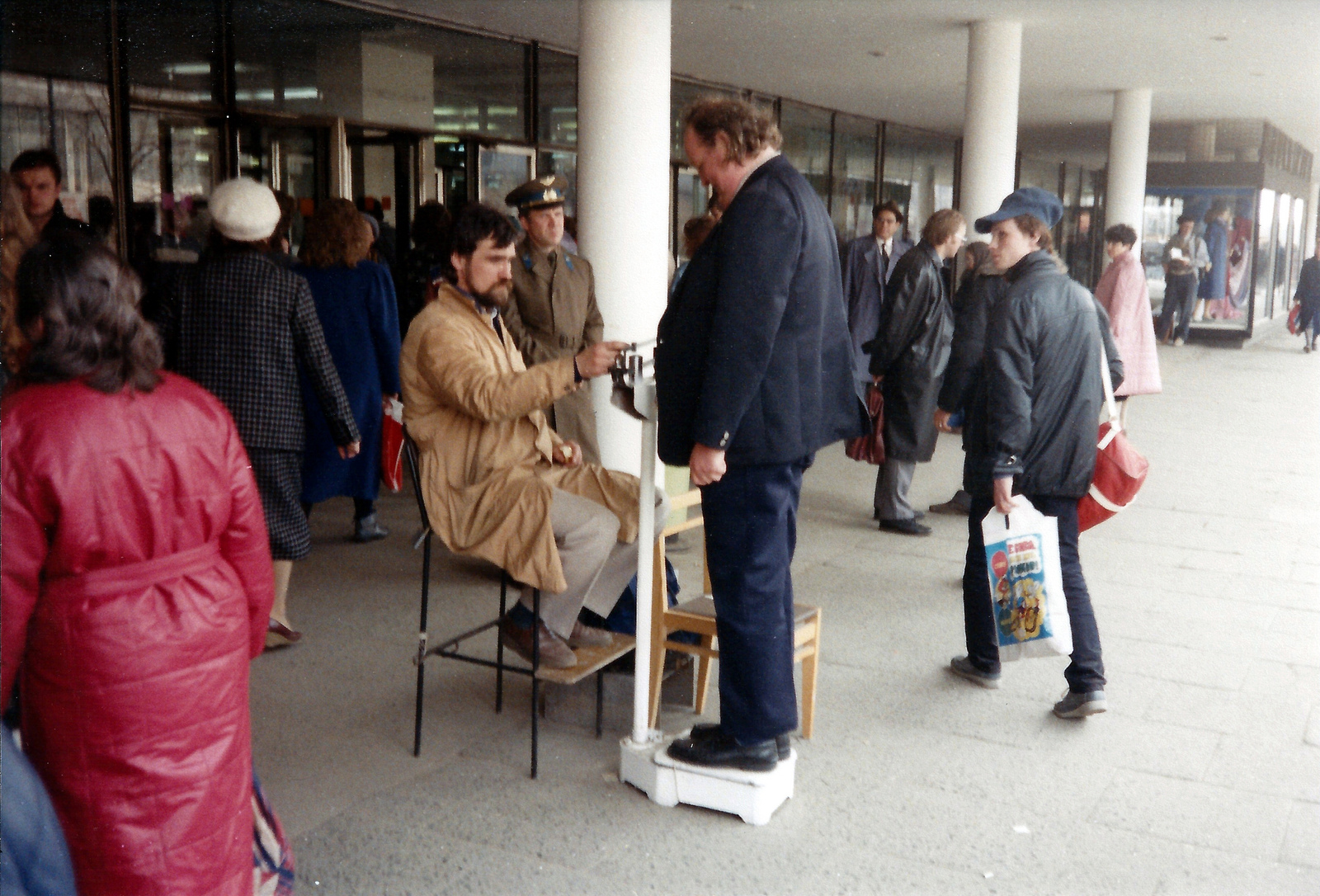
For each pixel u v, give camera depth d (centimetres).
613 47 554
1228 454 909
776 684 315
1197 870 297
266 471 419
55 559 189
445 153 961
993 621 410
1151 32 1048
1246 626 493
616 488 361
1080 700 388
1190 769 355
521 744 366
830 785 342
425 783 339
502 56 1009
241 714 213
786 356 298
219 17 759
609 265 568
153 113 726
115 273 192
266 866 246
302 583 534
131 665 194
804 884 288
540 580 332
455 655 355
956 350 607
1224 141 1928
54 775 195
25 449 183
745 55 1170
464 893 281
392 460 588
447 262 355
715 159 303
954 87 1398
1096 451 387
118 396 192
